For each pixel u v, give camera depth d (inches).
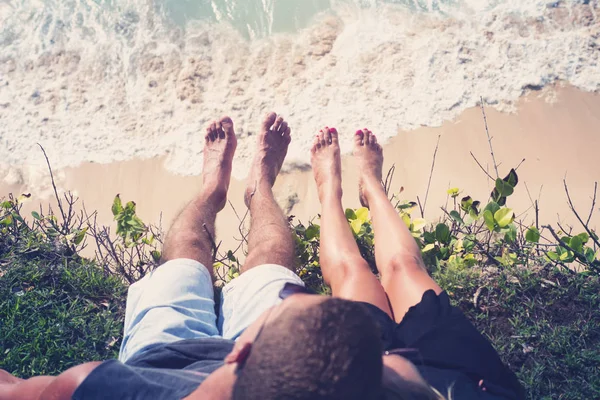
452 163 160.2
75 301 103.6
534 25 181.9
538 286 100.9
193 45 187.2
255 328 55.1
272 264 88.3
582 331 94.0
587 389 87.6
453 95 171.2
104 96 181.2
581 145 161.2
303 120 169.9
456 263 105.5
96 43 189.8
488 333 95.8
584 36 178.7
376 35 183.9
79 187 165.9
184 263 86.7
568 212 149.4
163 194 163.3
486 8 186.4
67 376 64.9
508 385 66.2
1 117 178.4
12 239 114.0
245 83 179.2
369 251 108.5
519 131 164.6
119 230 110.3
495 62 176.2
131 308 82.5
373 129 166.9
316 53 182.4
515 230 102.7
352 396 43.7
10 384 74.2
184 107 176.6
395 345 68.5
